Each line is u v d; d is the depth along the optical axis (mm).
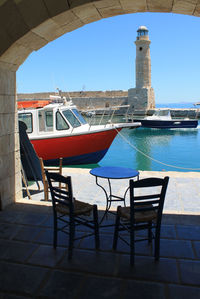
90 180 7113
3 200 4402
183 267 2787
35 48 4449
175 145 20828
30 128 11469
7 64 4305
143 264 2842
